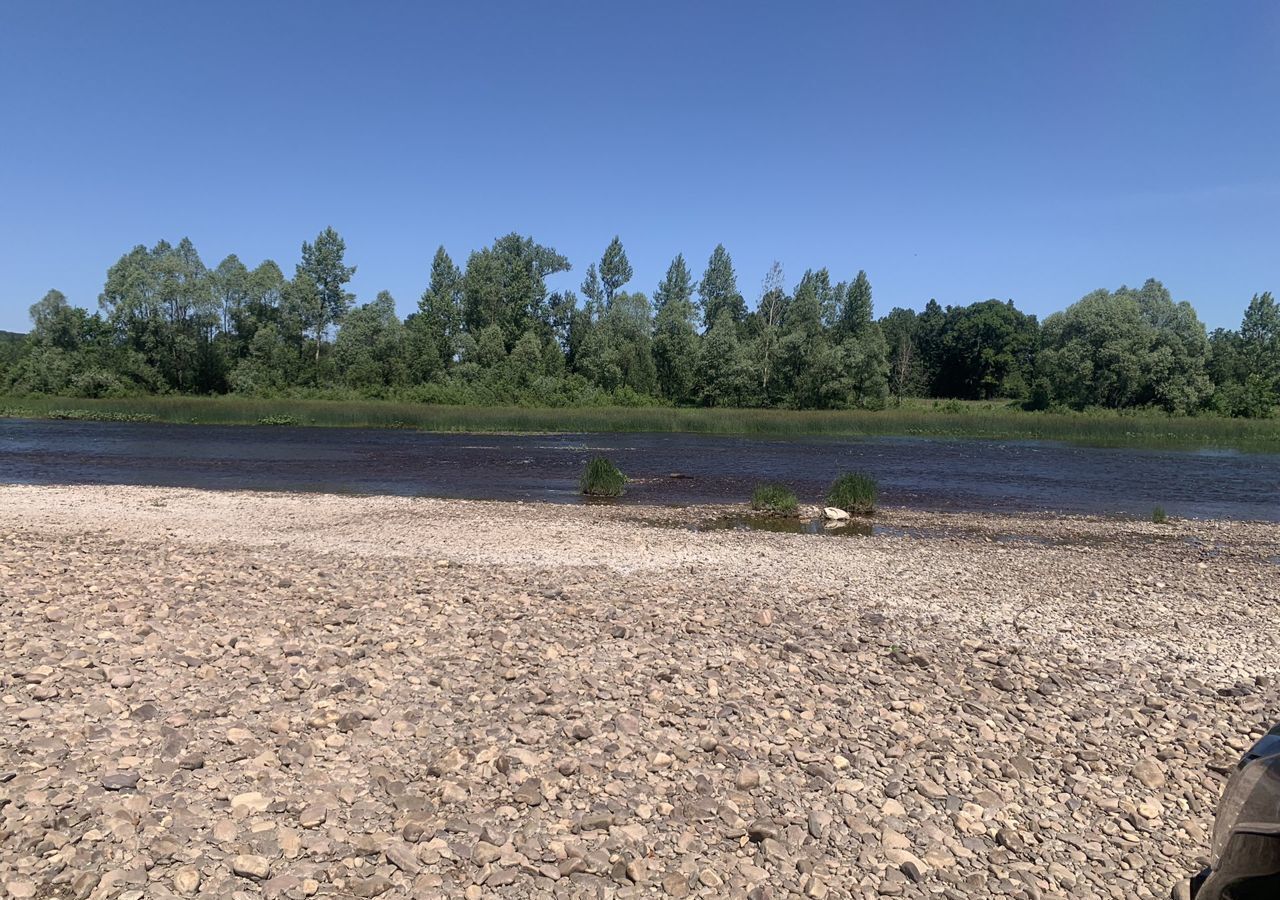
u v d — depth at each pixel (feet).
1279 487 94.99
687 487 88.02
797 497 81.61
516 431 172.35
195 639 26.68
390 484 86.58
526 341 269.64
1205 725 24.64
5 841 14.55
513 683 24.50
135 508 62.39
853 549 53.31
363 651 26.45
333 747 19.52
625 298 318.86
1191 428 182.19
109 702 20.81
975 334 390.01
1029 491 89.15
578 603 34.94
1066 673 28.94
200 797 16.66
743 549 51.80
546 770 18.93
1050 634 33.91
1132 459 128.57
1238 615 37.99
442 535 54.03
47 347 247.29
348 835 15.83
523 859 15.39
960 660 29.76
